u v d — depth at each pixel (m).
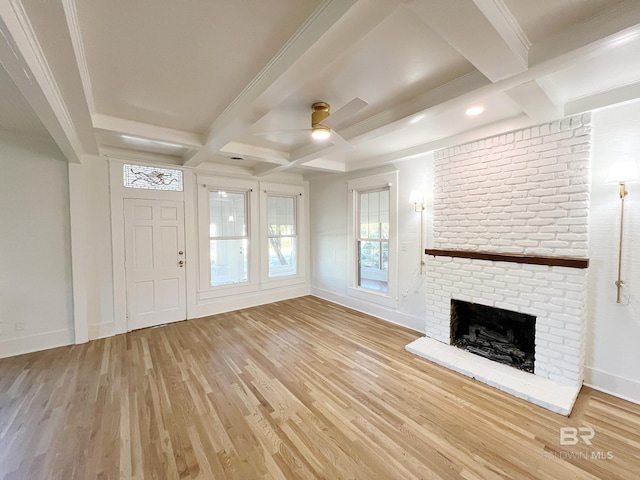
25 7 1.16
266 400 2.33
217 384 2.57
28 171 3.24
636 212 2.24
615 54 1.69
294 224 5.85
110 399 2.35
